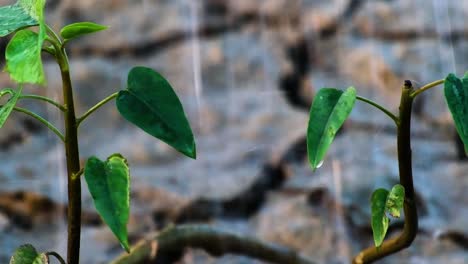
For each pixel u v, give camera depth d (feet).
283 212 11.96
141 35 14.26
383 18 14.14
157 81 3.85
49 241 11.86
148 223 11.80
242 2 14.44
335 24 14.17
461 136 3.94
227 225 11.85
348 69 13.88
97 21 14.42
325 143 4.20
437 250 11.52
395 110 13.24
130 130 13.41
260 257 7.99
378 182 12.11
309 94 13.80
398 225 10.94
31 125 13.34
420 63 13.73
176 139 3.78
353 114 13.15
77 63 13.97
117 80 13.83
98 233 11.61
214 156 12.80
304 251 11.51
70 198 4.04
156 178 12.35
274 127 13.19
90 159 3.66
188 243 7.61
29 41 3.51
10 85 13.61
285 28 14.29
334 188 12.09
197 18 14.34
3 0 14.17
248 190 12.25
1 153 12.98
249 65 14.02
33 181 12.49
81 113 13.55
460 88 4.02
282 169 12.57
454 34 14.01
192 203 12.01
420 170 12.62
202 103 13.66
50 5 14.60
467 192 12.19
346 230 11.71
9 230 11.89
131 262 7.32
